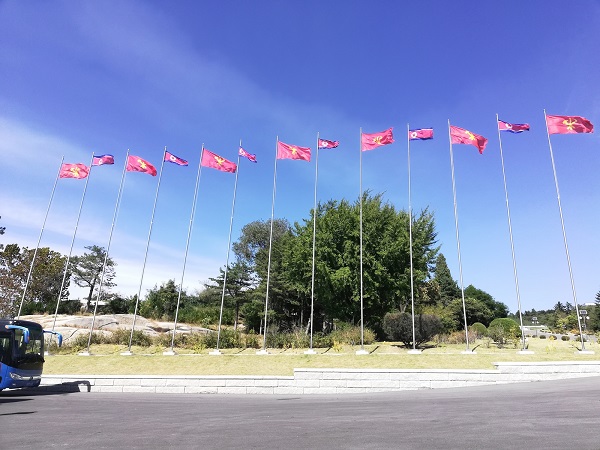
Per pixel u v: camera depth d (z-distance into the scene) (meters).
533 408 9.73
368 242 33.16
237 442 7.02
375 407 11.16
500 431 7.21
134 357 22.86
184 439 7.39
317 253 33.91
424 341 25.86
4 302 49.12
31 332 17.28
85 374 19.47
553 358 19.73
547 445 6.11
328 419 9.25
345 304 33.91
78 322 35.88
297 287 37.06
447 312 43.16
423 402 11.89
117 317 38.25
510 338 29.27
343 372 17.28
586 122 23.78
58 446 7.05
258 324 43.41
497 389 14.73
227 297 48.50
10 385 15.69
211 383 17.31
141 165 29.22
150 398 15.22
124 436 7.81
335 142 28.33
